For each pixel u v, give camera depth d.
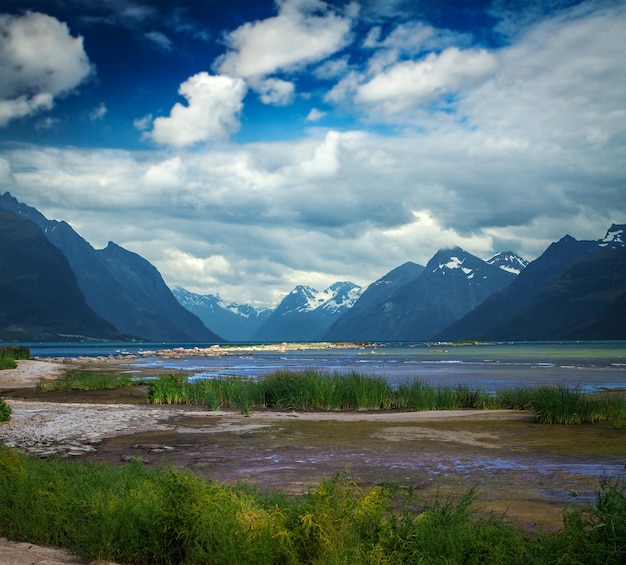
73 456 14.62
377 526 7.46
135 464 11.90
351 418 22.23
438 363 71.38
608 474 12.66
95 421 20.72
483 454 15.02
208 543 7.05
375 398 26.11
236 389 27.70
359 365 67.25
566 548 6.79
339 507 7.71
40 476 9.55
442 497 10.63
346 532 7.11
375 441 17.03
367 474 12.69
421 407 26.03
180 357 99.94
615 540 6.80
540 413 21.19
